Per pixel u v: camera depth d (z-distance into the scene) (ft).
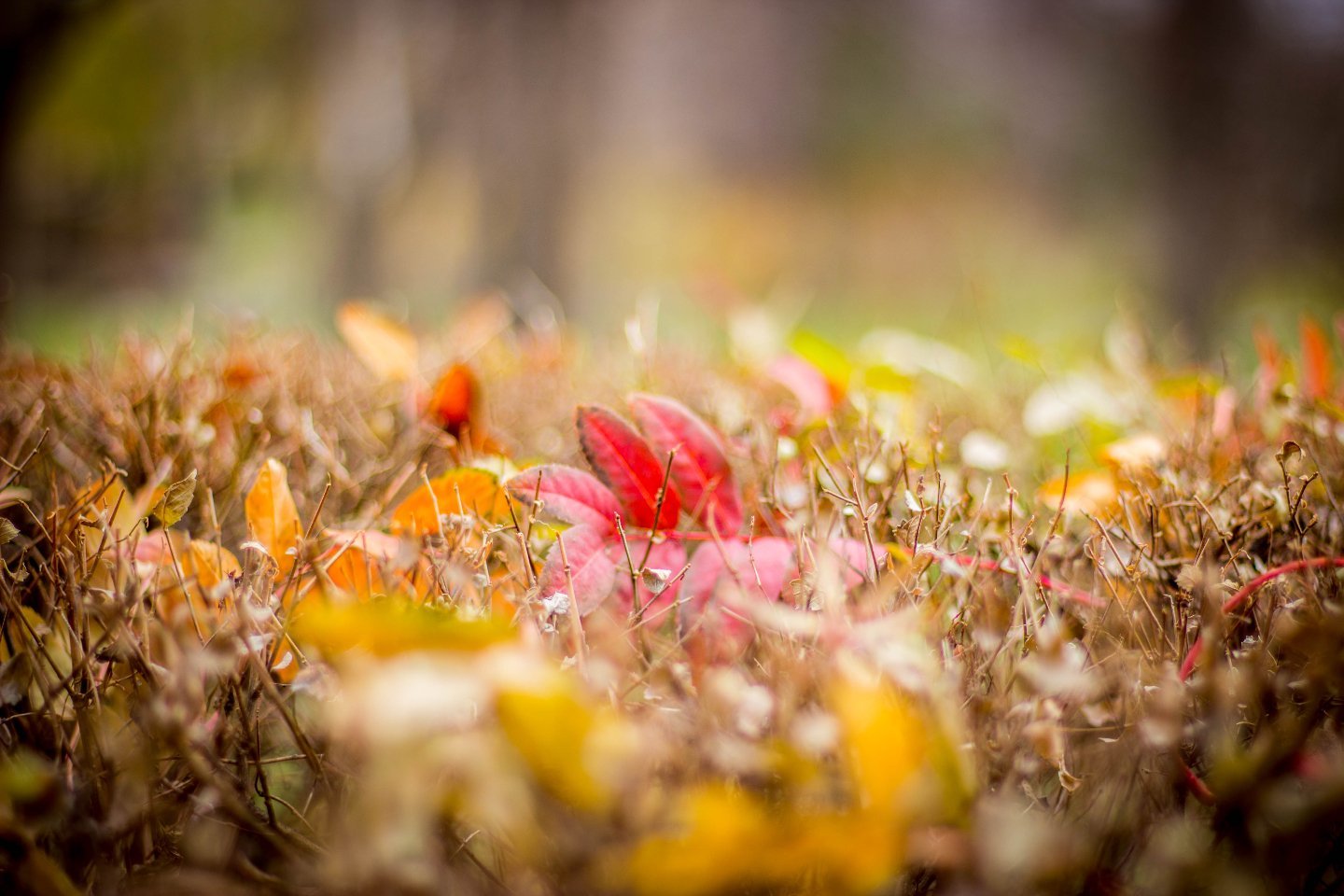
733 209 23.59
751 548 2.06
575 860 1.77
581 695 1.81
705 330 4.38
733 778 1.84
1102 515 2.25
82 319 10.25
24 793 1.82
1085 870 1.82
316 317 11.65
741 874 1.75
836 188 23.06
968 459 2.46
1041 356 2.87
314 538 2.11
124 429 2.43
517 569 2.08
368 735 1.72
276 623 1.99
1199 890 1.81
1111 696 1.93
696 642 1.98
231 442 2.50
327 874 1.77
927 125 20.83
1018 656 1.96
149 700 1.91
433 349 3.12
